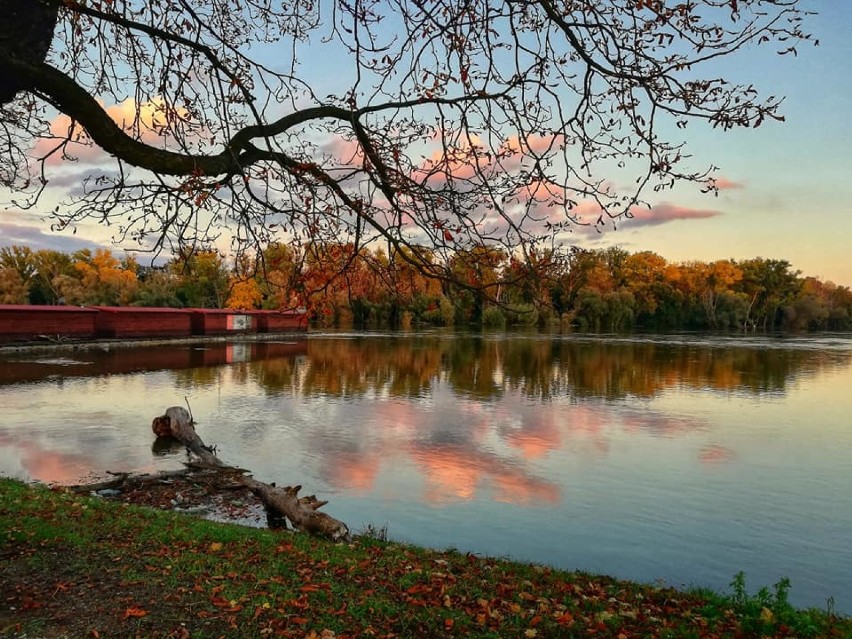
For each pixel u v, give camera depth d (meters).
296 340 67.38
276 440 19.20
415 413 24.02
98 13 4.45
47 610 5.57
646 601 7.59
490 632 5.90
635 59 4.61
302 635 5.39
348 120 5.03
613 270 121.06
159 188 4.48
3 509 8.87
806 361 48.38
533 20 5.16
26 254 90.62
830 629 6.71
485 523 12.05
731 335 92.88
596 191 4.49
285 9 6.13
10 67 4.18
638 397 28.64
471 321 112.25
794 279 128.75
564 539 11.31
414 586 7.02
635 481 15.15
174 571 6.74
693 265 126.38
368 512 12.59
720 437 20.25
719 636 6.23
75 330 53.41
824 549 11.06
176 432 18.50
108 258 91.06
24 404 24.61
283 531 10.16
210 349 53.34
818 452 18.36
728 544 11.23
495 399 27.62
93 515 9.16
